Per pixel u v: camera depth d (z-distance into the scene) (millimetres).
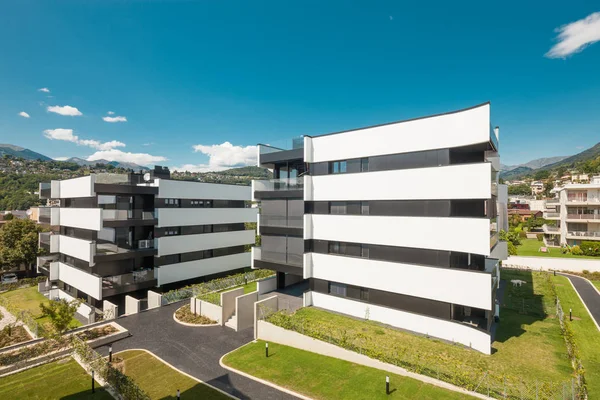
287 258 20516
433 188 15156
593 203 39625
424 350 13562
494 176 17188
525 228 62875
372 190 17219
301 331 15055
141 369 13477
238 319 17672
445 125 15055
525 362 12531
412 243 15805
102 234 22500
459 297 14328
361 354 12914
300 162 22047
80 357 14297
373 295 17266
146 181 25938
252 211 31562
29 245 32719
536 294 22531
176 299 22484
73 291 24953
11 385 12406
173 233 25219
